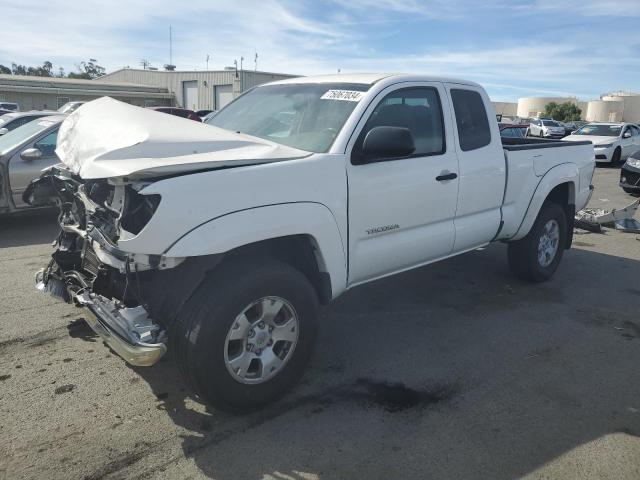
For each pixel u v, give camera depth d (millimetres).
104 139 3182
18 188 7363
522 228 5320
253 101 4523
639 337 4578
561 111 80125
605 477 2801
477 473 2795
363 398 3480
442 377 3791
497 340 4430
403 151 3447
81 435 2982
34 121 8211
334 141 3559
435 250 4383
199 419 3178
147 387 3498
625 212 9062
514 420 3283
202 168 2887
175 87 45250
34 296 5012
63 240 3840
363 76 4164
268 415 3250
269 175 3088
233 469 2764
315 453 2910
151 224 2707
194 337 2889
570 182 5871
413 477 2750
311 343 3400
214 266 3002
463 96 4598
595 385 3742
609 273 6438
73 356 3883
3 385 3469
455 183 4363
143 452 2863
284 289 3160
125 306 3029
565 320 4902
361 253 3742
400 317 4859
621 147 20781
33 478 2629
